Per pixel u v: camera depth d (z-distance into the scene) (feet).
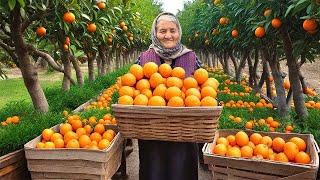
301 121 17.93
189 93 9.29
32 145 11.46
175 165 10.09
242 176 9.84
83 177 10.66
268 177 9.53
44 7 13.87
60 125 13.51
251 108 23.24
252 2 16.01
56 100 25.00
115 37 30.17
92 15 19.02
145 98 9.25
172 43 10.50
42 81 54.34
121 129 9.21
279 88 21.38
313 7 11.59
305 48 15.75
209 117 8.51
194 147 10.57
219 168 10.14
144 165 10.39
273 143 11.29
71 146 11.68
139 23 48.26
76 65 31.40
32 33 22.97
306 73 60.03
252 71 35.73
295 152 10.52
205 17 36.32
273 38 19.27
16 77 62.85
